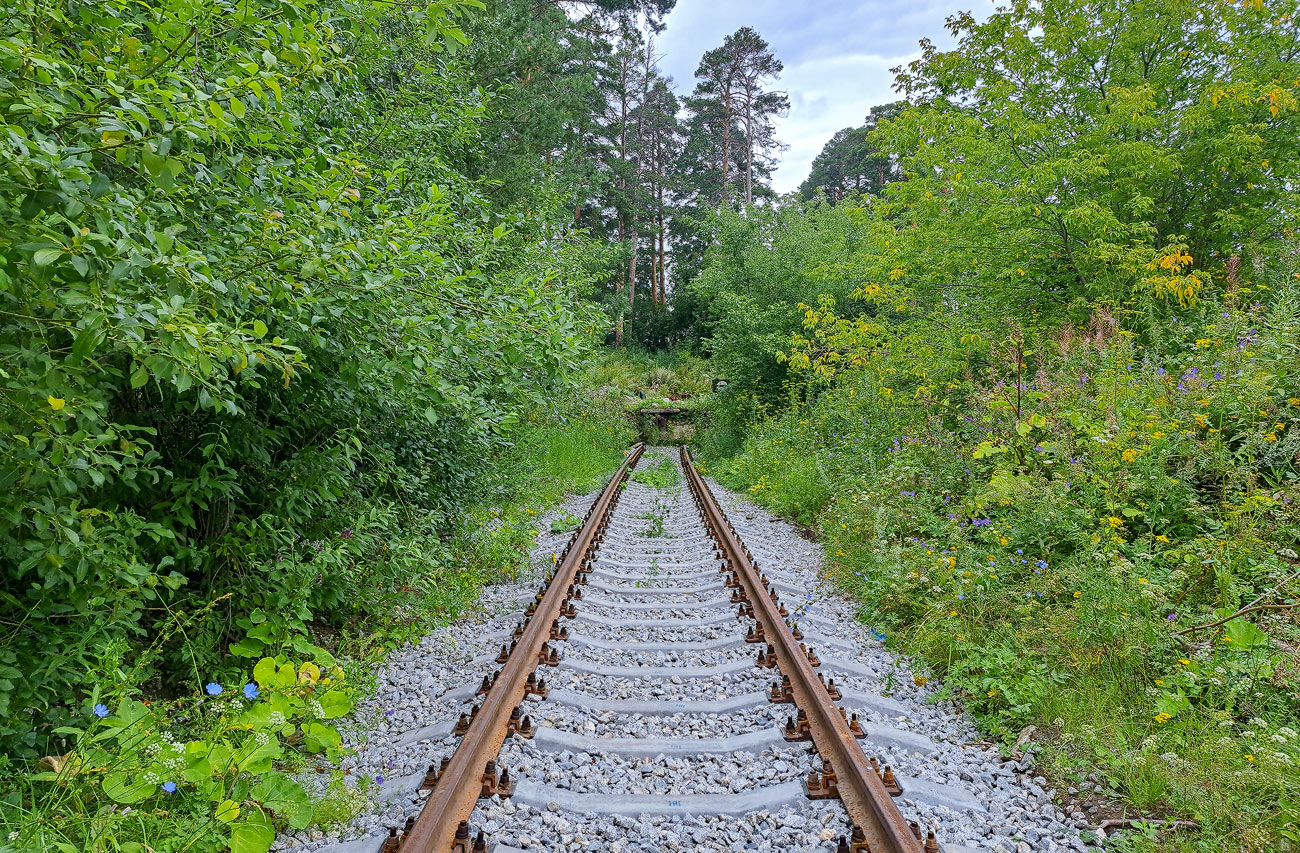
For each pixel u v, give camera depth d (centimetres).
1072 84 982
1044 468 573
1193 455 493
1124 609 404
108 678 283
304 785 293
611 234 4284
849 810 266
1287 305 550
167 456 369
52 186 198
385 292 324
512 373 397
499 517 778
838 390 1146
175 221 275
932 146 992
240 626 376
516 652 398
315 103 427
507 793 280
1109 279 832
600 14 2883
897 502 673
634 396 2919
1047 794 299
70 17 239
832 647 464
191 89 224
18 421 233
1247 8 866
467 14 284
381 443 529
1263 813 269
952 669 398
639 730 349
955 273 1057
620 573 661
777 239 2078
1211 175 889
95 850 213
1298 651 343
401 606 504
